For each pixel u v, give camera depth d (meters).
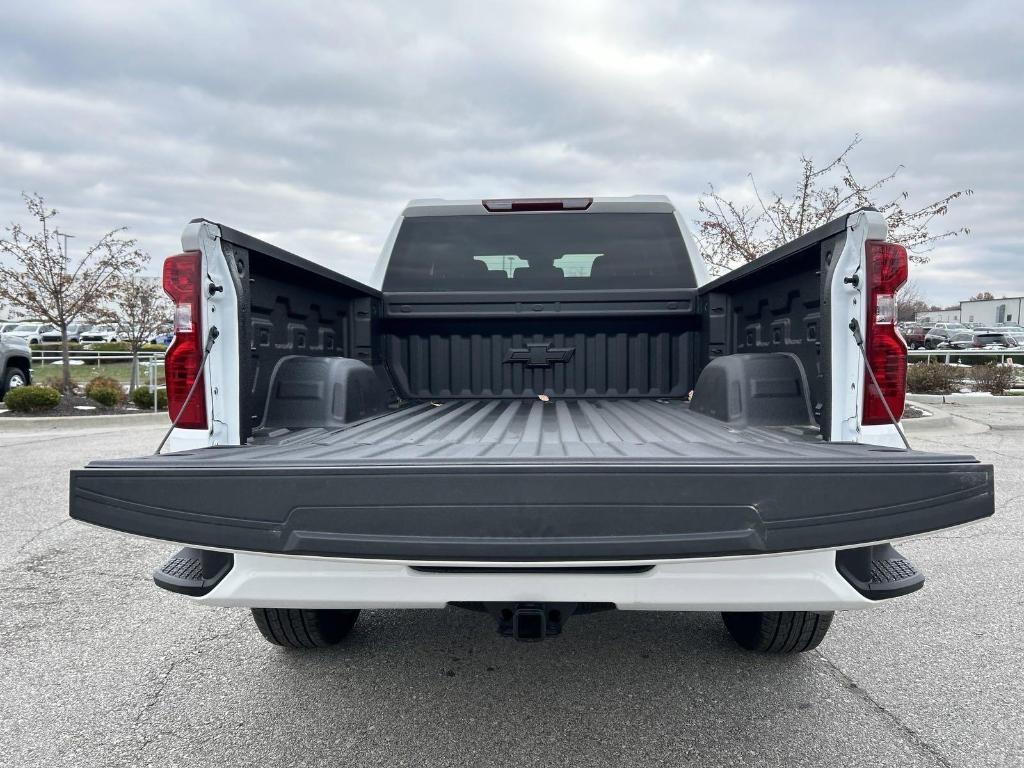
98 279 15.46
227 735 2.40
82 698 2.67
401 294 4.19
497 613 2.07
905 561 2.12
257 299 2.73
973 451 8.30
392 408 3.84
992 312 77.25
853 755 2.25
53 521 5.48
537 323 4.28
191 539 1.84
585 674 2.85
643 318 4.23
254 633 3.31
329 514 1.80
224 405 2.37
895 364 2.23
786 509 1.77
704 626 3.39
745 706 2.57
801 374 2.88
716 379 3.09
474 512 1.78
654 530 1.77
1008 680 2.78
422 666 2.94
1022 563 4.37
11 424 11.46
